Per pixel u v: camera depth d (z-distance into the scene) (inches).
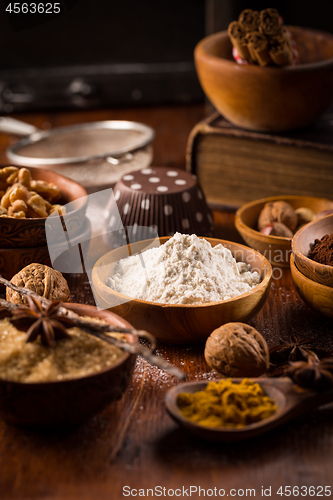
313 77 24.5
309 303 19.9
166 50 41.9
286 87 24.5
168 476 16.6
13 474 16.7
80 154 32.0
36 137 30.7
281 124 25.6
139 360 19.5
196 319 19.0
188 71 41.2
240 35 24.8
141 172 24.6
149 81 41.1
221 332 18.3
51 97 40.7
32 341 17.3
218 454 17.0
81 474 16.7
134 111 40.8
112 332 18.1
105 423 17.8
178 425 17.7
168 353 19.8
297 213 24.0
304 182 25.6
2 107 40.2
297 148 25.1
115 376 16.9
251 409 17.1
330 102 25.8
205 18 40.8
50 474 16.7
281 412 17.0
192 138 26.3
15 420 17.0
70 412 16.8
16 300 19.3
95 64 41.9
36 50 40.9
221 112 26.8
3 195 22.4
